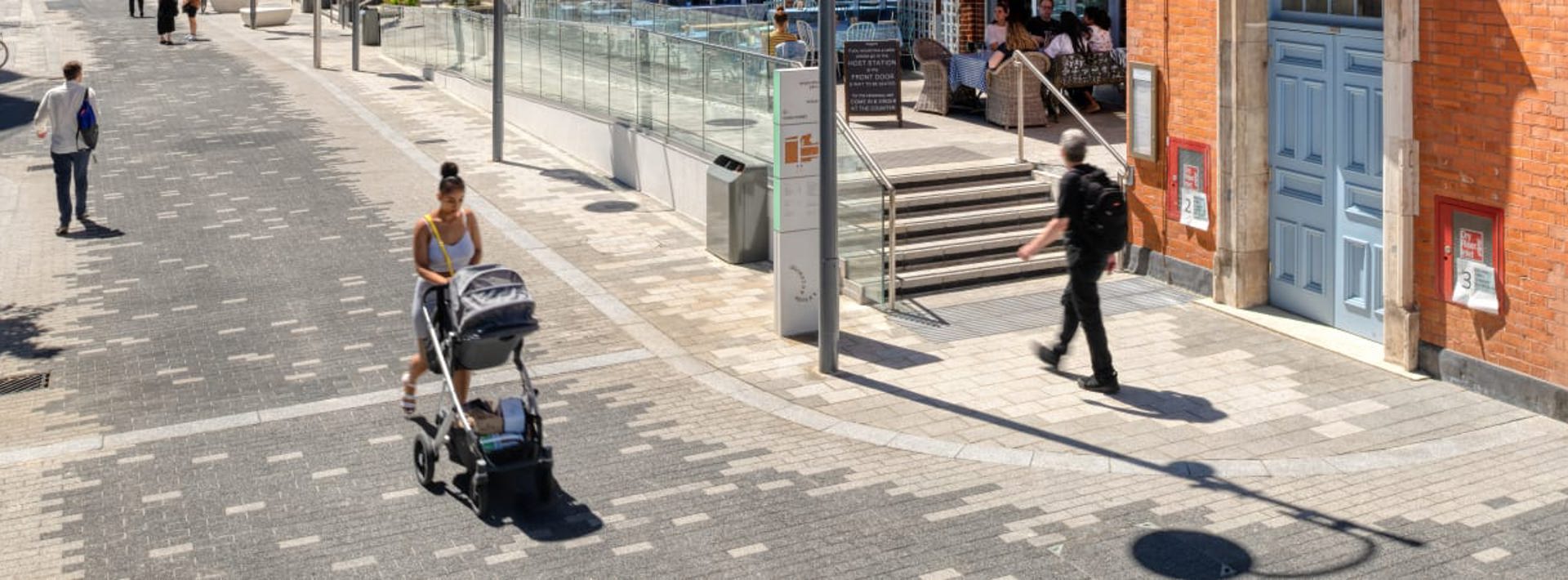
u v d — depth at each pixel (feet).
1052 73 64.90
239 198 63.82
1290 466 33.88
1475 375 37.91
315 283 50.88
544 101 76.33
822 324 40.70
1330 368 40.09
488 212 60.29
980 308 46.32
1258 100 44.32
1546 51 34.94
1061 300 42.19
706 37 81.05
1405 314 39.24
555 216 59.57
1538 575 28.27
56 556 30.71
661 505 32.53
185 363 43.09
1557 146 34.99
